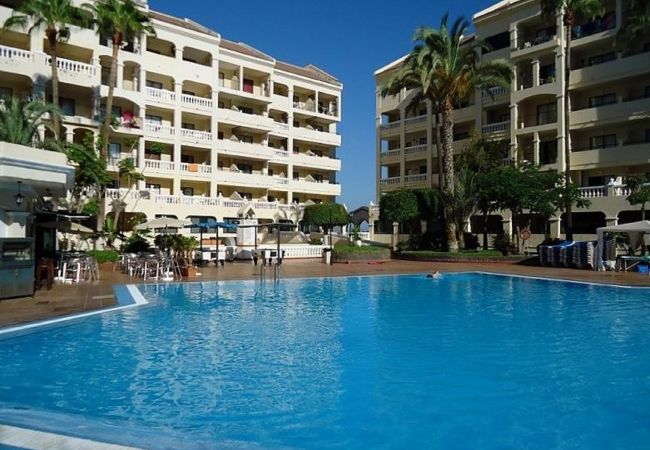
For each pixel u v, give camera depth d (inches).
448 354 372.2
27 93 1337.4
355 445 216.2
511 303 629.9
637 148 1373.0
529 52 1606.8
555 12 1376.7
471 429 234.1
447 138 1365.7
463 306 605.6
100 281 768.9
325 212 1798.7
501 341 415.5
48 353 360.5
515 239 1439.5
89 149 1187.3
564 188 1252.5
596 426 238.1
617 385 299.7
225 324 478.3
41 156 545.3
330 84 2266.2
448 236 1391.5
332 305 608.4
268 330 453.1
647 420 245.4
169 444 195.9
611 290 754.8
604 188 1360.7
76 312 474.9
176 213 1572.3
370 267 1163.9
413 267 1166.3
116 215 1347.2
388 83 1374.3
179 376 311.4
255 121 1899.6
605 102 1491.1
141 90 1574.8
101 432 209.5
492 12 1743.4
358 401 270.8
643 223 1010.1
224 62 1850.4
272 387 293.0
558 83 1537.9
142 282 765.9
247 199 1838.1
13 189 550.3
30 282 574.9
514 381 307.3
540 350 384.5
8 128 983.0
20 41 1354.6
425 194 1526.8
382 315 538.3
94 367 328.2
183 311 546.9
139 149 1557.6
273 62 2010.3
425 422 242.8
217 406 260.8
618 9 1418.6
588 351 382.3
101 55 1464.1
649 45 1411.2
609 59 1493.6
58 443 191.6
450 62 1326.3
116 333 426.0
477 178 1375.5
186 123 1790.1
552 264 1176.2
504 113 1785.2
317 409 258.5
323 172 2294.5
